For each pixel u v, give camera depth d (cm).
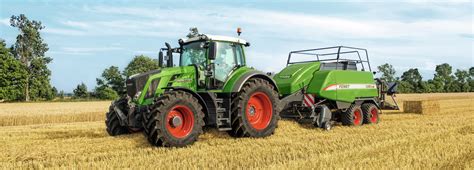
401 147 686
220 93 840
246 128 820
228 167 547
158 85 778
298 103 1047
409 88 5684
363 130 973
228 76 858
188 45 884
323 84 1041
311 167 525
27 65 6066
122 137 841
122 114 814
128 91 786
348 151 654
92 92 5719
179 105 732
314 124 1027
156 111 707
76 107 2508
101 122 1541
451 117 1359
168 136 713
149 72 787
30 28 6184
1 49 4934
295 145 738
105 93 5366
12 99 4928
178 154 660
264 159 607
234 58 886
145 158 621
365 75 1180
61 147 739
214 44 788
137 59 5691
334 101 1080
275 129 949
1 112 1994
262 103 875
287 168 518
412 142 746
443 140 762
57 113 1898
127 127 877
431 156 597
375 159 570
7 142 829
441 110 1803
